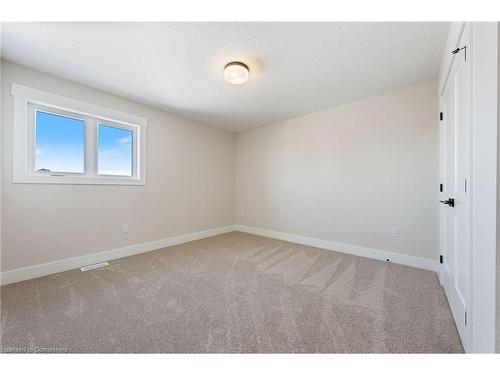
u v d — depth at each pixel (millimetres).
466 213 1192
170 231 3279
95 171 2553
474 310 1008
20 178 1992
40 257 2111
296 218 3502
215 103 2922
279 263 2514
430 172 2342
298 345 1214
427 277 2131
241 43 1690
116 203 2676
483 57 919
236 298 1726
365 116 2789
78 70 2080
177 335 1291
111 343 1221
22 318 1439
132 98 2744
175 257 2721
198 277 2119
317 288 1898
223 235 3967
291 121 3555
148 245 2994
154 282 2004
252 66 2021
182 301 1677
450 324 1397
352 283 1998
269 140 3867
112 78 2234
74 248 2332
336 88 2492
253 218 4129
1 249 1913
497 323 830
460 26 1272
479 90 951
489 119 871
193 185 3627
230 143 4312
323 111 3176
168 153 3248
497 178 827
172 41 1663
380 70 2111
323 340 1255
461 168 1318
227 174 4246
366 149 2785
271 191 3842
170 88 2473
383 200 2656
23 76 2000
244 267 2387
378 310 1561
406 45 1721
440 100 2037
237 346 1206
